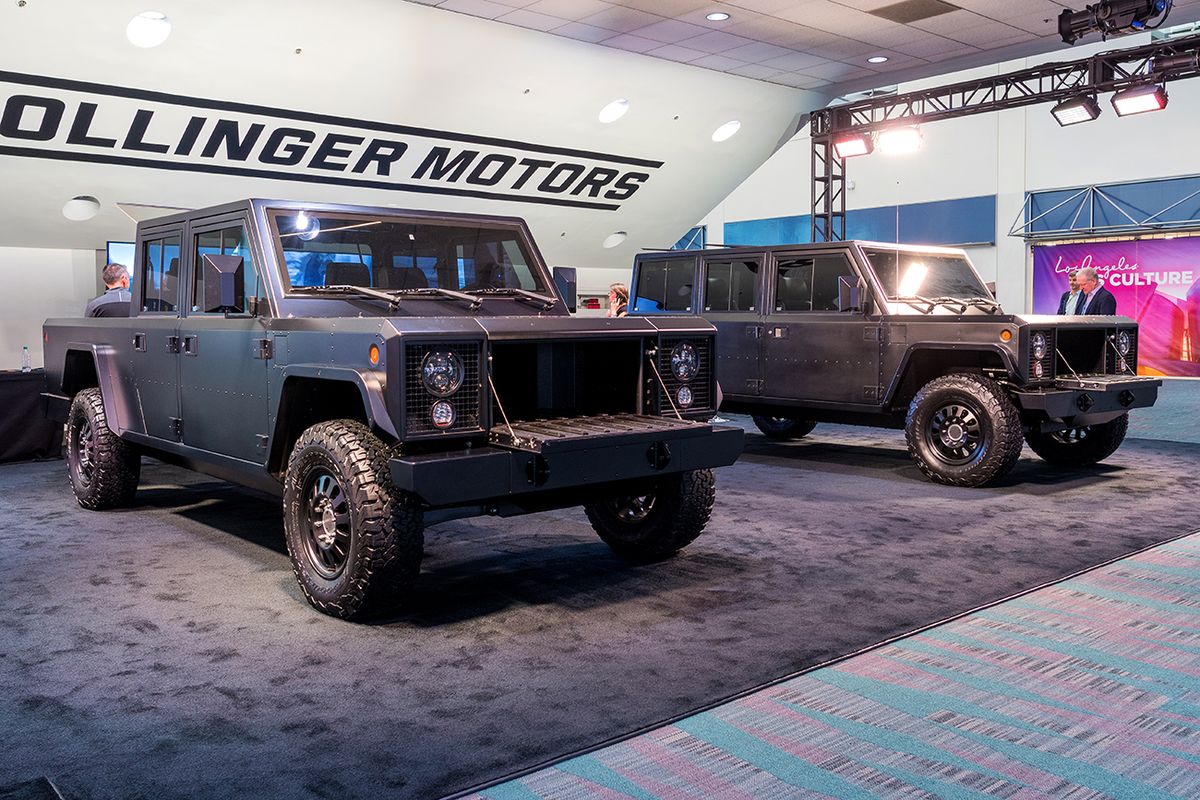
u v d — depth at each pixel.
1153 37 15.42
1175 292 16.11
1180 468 6.79
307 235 3.90
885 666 2.91
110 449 5.15
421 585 3.84
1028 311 17.83
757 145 12.92
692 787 2.16
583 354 3.68
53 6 7.24
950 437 6.18
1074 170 16.98
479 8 8.81
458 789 2.16
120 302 5.68
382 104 9.45
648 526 4.12
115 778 2.22
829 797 2.12
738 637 3.18
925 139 19.00
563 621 3.37
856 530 4.82
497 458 3.10
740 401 7.46
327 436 3.36
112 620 3.41
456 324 3.18
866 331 6.63
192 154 9.04
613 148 11.52
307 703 2.66
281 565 4.17
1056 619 3.36
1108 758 2.30
